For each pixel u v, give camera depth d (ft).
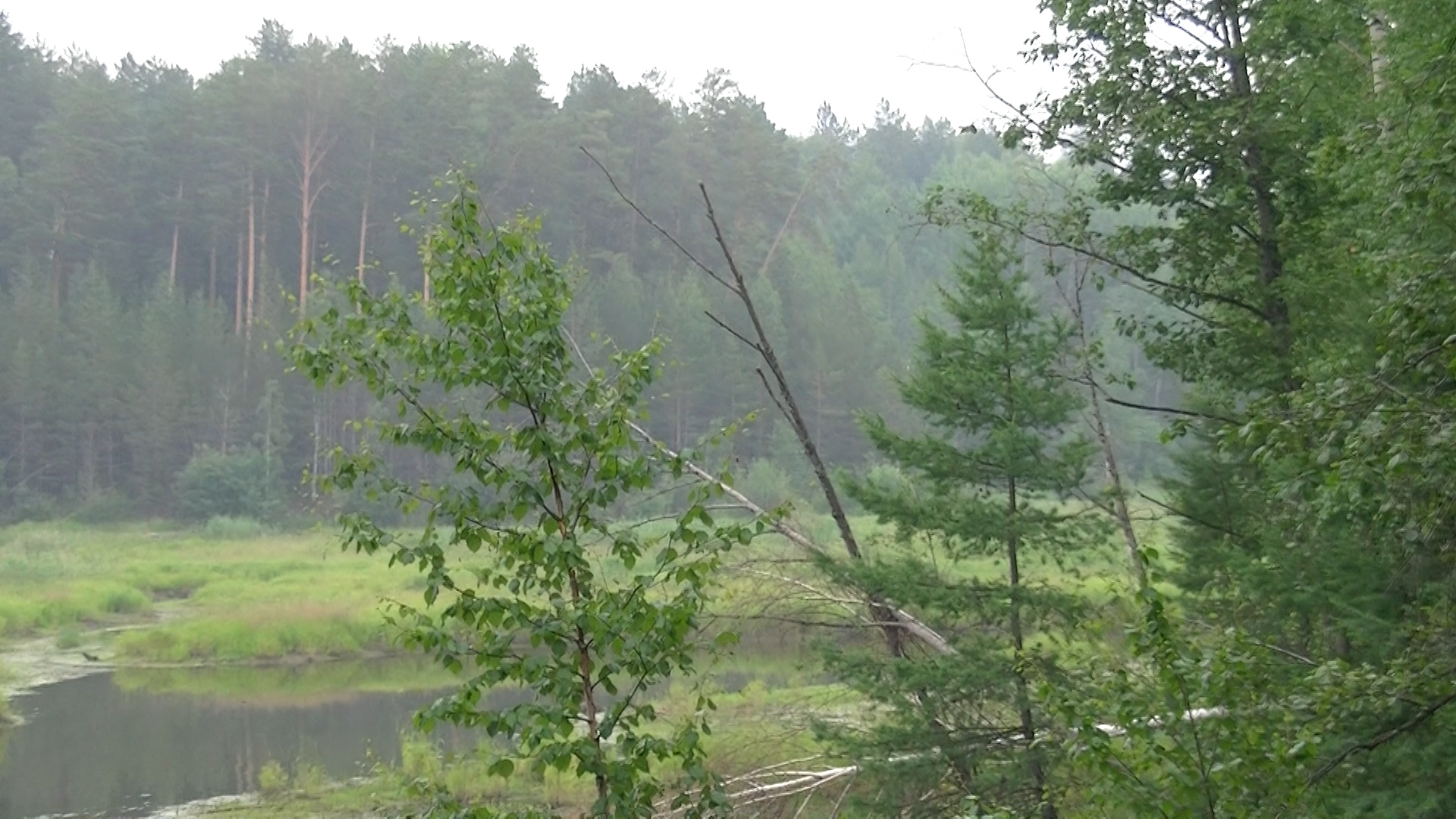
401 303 20.61
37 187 253.65
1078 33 44.86
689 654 21.13
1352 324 35.42
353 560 179.63
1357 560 32.55
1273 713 22.33
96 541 196.54
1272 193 44.04
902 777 41.68
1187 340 46.98
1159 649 21.07
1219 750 20.90
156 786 71.77
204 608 144.87
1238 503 47.14
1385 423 21.83
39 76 296.30
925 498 47.19
